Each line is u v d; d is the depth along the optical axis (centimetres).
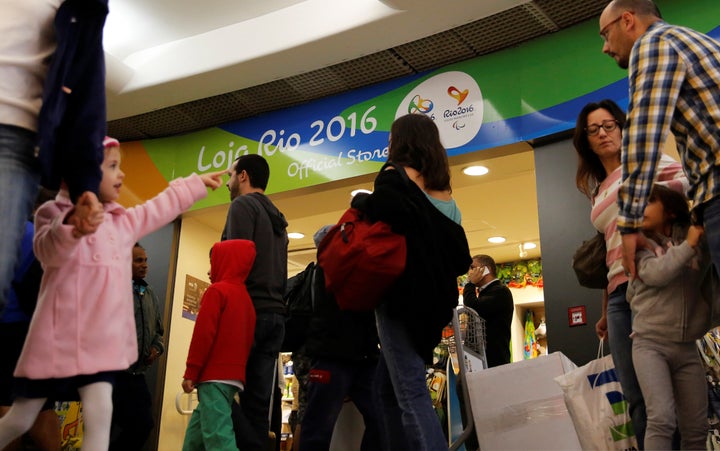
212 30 486
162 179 556
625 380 226
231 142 539
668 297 208
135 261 396
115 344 180
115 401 351
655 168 182
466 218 645
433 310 196
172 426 521
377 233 196
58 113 150
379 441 277
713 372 236
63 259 168
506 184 556
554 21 412
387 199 198
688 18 368
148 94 503
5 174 149
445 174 223
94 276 181
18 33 157
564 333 373
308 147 502
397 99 473
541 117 409
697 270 208
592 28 405
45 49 163
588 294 371
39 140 148
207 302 276
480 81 441
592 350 362
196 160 550
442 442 191
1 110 151
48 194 272
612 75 388
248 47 467
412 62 462
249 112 534
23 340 240
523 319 796
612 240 236
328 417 271
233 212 309
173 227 553
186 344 548
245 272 293
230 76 482
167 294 535
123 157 574
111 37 485
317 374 275
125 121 545
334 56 455
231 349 273
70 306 176
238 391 278
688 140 178
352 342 276
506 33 425
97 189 161
